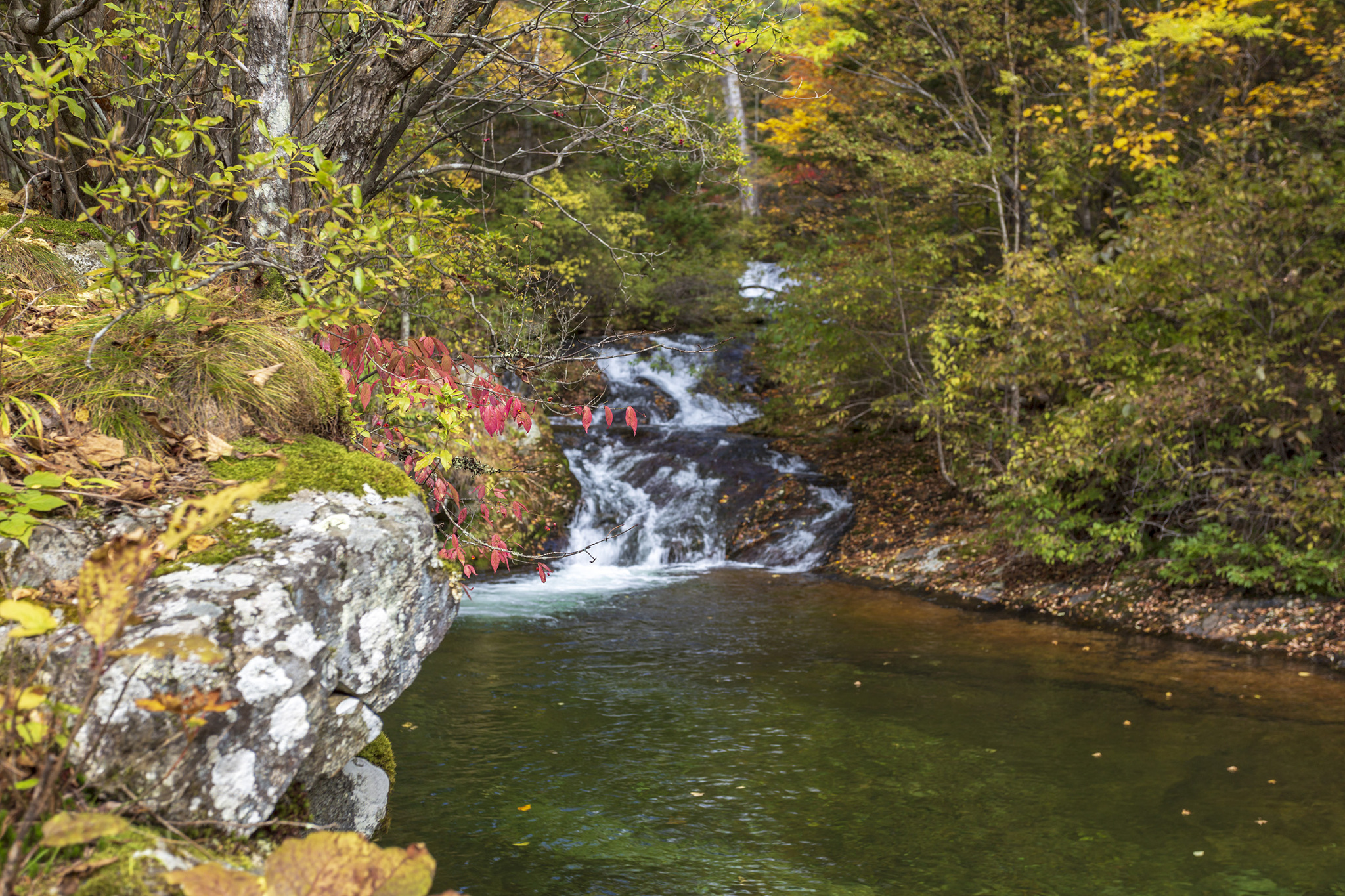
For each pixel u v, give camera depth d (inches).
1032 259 416.2
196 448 115.6
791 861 181.6
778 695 293.0
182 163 180.2
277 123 187.8
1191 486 399.2
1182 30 409.4
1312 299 372.5
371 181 235.8
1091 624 389.7
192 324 132.3
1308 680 305.7
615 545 560.7
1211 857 184.7
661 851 184.7
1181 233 378.3
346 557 105.0
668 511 596.4
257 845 87.0
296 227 188.1
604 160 379.2
